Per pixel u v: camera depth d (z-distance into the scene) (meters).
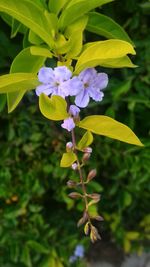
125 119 0.20
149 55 0.19
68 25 0.11
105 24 0.11
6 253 0.22
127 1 0.18
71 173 0.20
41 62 0.11
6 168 0.20
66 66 0.10
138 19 0.19
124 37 0.11
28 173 0.21
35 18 0.10
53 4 0.11
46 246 0.22
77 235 0.22
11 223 0.21
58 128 0.20
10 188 0.21
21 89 0.10
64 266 0.22
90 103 0.19
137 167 0.20
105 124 0.10
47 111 0.10
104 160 0.20
